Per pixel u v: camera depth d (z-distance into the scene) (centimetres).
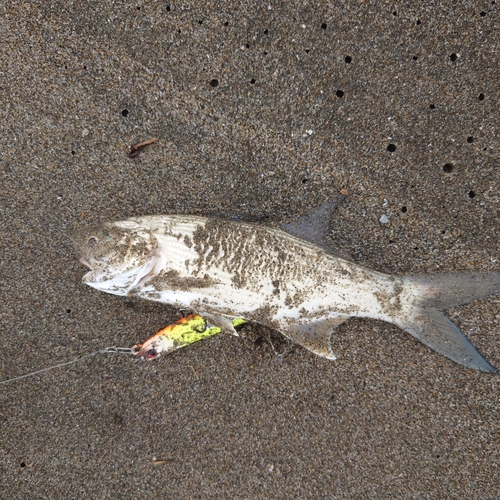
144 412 54
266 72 51
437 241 52
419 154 51
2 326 54
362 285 50
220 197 53
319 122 51
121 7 51
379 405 52
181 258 51
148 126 52
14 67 52
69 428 54
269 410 53
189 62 51
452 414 52
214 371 53
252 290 50
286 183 52
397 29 50
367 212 52
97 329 54
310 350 51
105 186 53
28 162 53
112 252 50
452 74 50
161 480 54
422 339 51
